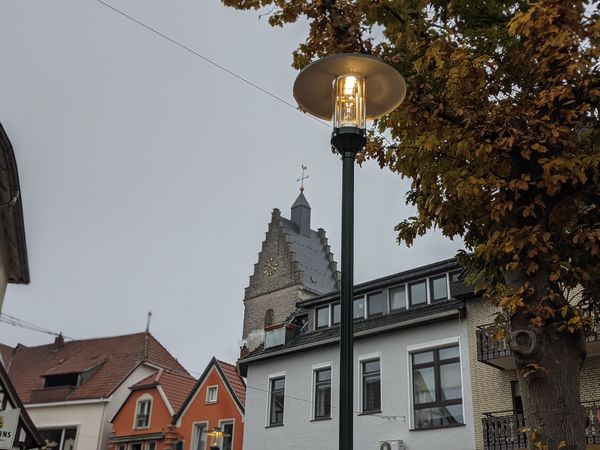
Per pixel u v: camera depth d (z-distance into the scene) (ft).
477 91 23.02
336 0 25.08
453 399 60.39
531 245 21.35
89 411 116.47
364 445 64.85
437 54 23.36
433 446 59.62
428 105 24.44
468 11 25.50
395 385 64.80
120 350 133.90
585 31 19.47
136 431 105.91
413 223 26.58
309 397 72.08
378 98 20.35
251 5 26.58
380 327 67.05
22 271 53.67
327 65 19.42
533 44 21.44
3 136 37.76
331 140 19.31
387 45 26.11
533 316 21.22
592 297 24.43
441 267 67.97
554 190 21.36
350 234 17.94
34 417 121.08
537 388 20.30
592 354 52.44
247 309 219.82
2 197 42.91
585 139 22.70
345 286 17.16
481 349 56.65
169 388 109.09
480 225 24.61
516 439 52.70
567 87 21.17
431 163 24.34
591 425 49.14
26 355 149.18
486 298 25.75
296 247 220.64
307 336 78.02
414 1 24.45
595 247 21.22
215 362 98.22
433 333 63.67
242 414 90.63
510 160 23.07
